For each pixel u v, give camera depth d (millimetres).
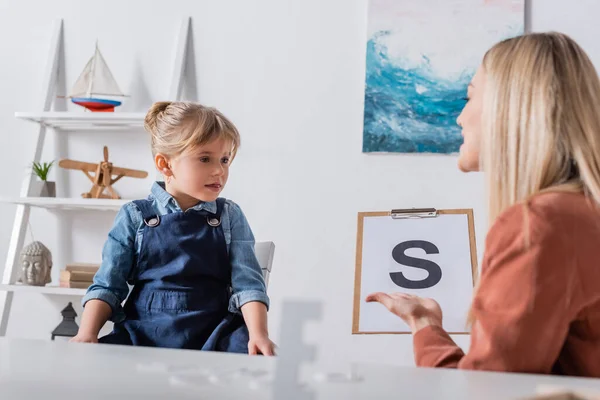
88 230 2760
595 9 2480
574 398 419
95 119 2629
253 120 2664
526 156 856
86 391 443
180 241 1665
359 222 2283
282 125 2645
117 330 1605
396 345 2482
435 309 911
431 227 2242
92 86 2660
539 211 762
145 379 502
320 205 2598
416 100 2527
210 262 1667
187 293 1622
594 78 881
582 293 751
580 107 854
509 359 731
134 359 628
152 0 2768
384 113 2541
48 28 2844
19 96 2846
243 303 1613
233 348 1526
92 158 2785
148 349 745
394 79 2543
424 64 2529
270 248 1868
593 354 765
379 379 555
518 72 885
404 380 557
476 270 2162
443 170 2520
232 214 1757
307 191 2609
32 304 2770
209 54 2715
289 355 441
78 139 2795
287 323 443
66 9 2834
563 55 878
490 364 737
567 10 2492
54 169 2801
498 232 786
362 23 2613
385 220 2273
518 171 859
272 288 2598
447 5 2527
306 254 2590
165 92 2732
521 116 867
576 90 861
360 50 2609
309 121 2629
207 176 1713
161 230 1677
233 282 1672
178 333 1571
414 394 478
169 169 1769
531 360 732
